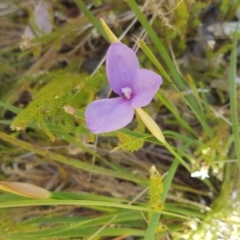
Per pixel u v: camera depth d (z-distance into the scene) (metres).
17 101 0.37
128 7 0.34
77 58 0.35
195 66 0.35
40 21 0.35
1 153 0.34
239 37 0.31
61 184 0.37
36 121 0.27
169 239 0.34
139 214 0.32
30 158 0.37
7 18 0.35
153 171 0.23
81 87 0.29
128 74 0.21
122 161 0.36
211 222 0.32
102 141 0.36
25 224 0.30
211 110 0.33
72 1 0.35
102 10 0.34
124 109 0.20
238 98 0.32
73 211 0.36
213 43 0.33
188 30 0.33
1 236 0.27
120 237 0.34
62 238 0.32
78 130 0.28
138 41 0.23
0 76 0.36
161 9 0.31
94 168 0.30
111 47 0.20
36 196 0.26
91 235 0.30
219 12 0.33
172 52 0.32
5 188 0.25
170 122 0.35
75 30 0.33
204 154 0.30
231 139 0.31
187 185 0.36
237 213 0.31
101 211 0.37
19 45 0.34
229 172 0.32
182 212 0.32
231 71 0.27
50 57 0.34
